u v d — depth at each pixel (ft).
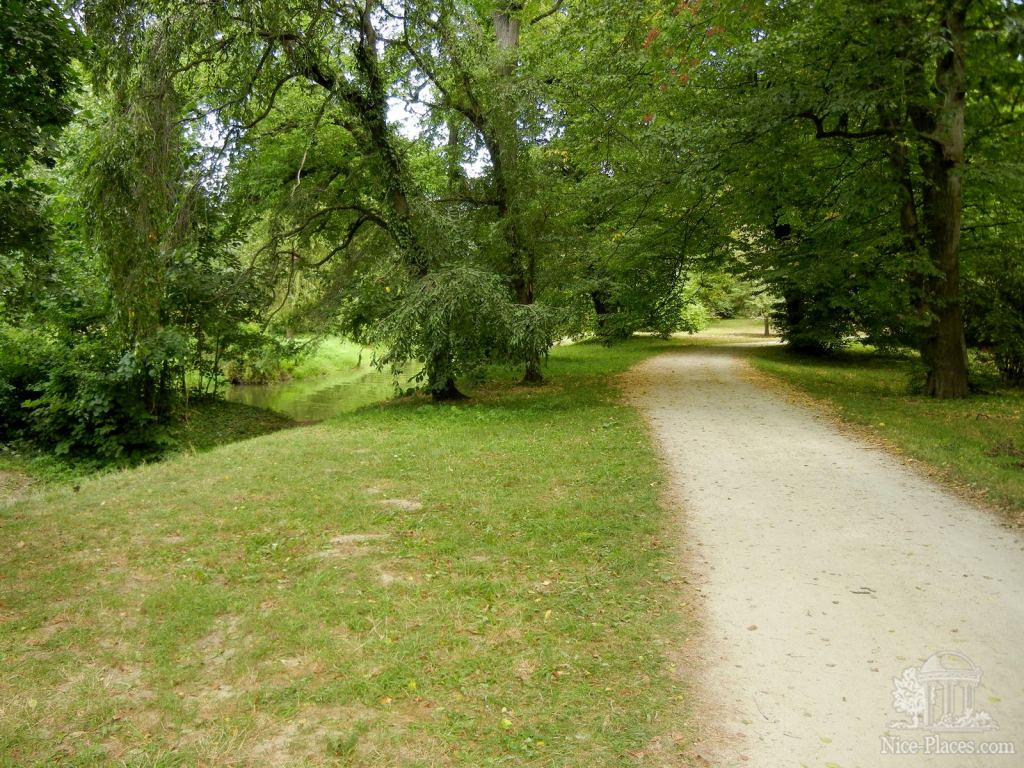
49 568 18.75
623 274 58.90
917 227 45.14
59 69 28.43
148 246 36.96
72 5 32.55
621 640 14.89
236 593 16.99
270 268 49.96
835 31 38.70
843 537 21.07
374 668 13.56
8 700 12.47
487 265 50.52
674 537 21.12
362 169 48.03
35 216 29.84
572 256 55.01
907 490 25.88
